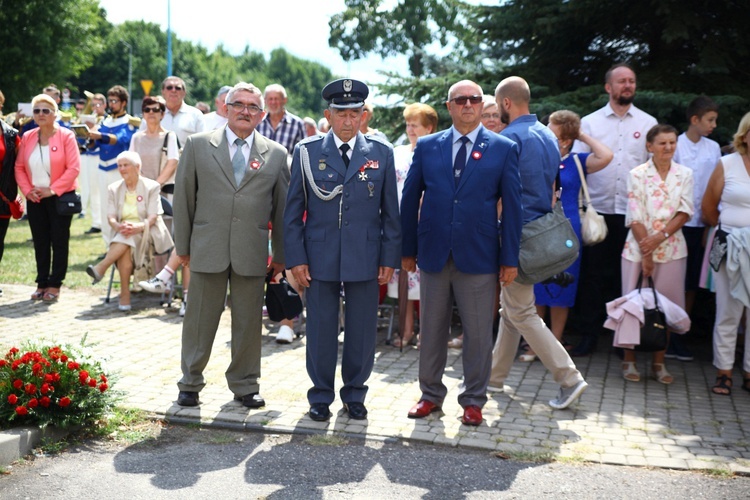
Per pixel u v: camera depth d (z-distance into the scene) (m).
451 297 5.04
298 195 4.94
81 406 4.54
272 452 4.42
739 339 6.96
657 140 6.10
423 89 9.05
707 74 7.82
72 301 8.44
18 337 6.86
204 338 5.12
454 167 4.88
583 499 3.86
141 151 8.58
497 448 4.52
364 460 4.32
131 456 4.32
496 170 4.80
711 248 5.90
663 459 4.38
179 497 3.78
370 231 4.93
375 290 5.02
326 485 3.97
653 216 6.10
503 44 8.67
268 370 6.11
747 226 5.72
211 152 5.00
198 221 5.04
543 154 5.20
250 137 5.09
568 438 4.71
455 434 4.73
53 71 34.75
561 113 6.28
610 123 6.89
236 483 3.97
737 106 7.34
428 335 5.04
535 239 4.97
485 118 6.34
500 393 5.61
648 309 5.84
